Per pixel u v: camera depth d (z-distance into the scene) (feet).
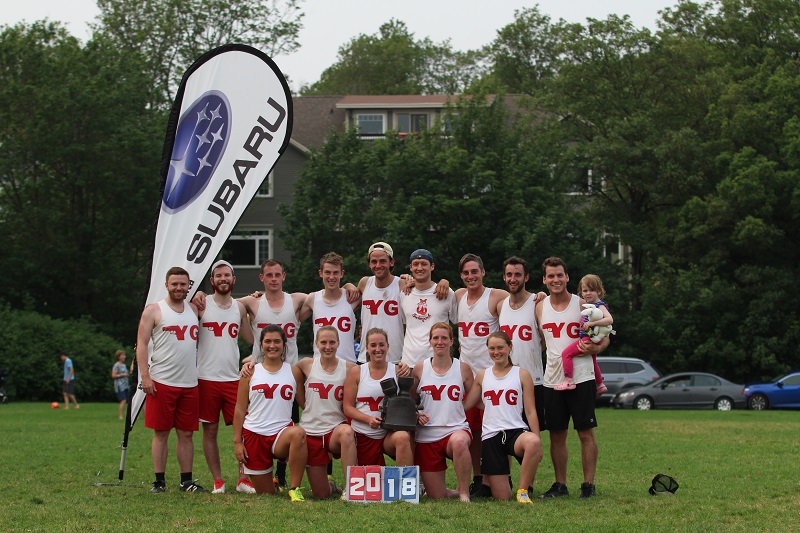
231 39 177.17
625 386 123.65
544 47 247.29
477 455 35.96
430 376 34.22
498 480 33.78
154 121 155.33
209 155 40.24
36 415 89.04
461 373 34.53
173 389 35.17
